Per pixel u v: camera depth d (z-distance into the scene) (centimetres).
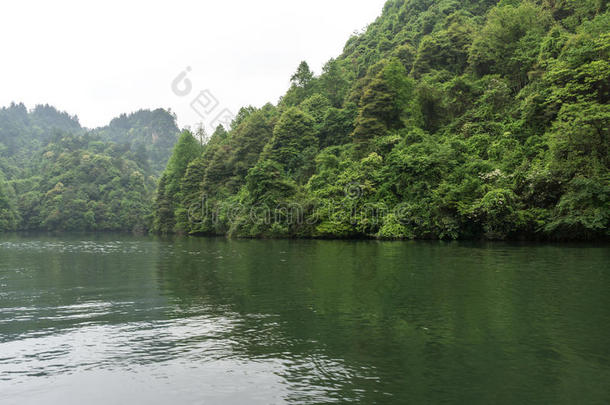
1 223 11919
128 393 636
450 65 8038
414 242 4206
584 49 4119
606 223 3416
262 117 9506
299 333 944
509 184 4150
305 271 2019
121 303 1312
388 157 5272
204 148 11756
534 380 663
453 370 710
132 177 15738
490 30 6894
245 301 1310
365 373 701
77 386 666
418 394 616
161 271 2125
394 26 12194
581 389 629
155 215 10412
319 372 709
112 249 4025
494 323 1006
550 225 3616
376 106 6462
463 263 2209
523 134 4938
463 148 5081
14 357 807
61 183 14800
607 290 1410
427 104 6412
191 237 7412
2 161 18825
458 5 10250
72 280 1834
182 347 855
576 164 3612
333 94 9994
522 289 1441
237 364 753
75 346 873
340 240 5028
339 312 1141
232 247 4056
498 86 5825
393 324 1009
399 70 7000
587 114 3588
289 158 7606
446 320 1039
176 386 659
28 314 1172
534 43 6194
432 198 4522
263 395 620
